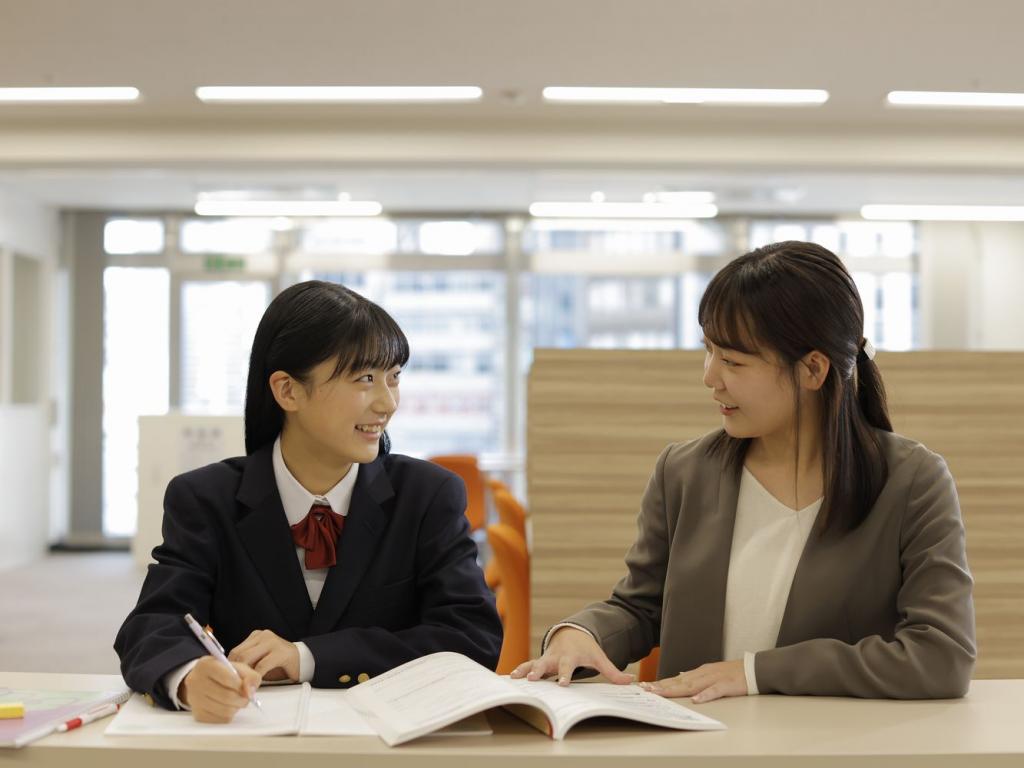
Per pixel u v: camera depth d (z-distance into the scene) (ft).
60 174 25.61
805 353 5.70
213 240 36.22
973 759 4.22
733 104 23.13
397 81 21.59
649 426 10.88
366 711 4.80
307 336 5.77
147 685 4.86
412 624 6.27
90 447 36.01
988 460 10.23
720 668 5.46
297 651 5.47
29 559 33.47
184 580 5.85
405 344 6.05
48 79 21.45
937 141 24.68
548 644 5.98
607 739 4.42
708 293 5.88
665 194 29.94
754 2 17.48
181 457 24.82
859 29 18.63
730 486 6.22
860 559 5.79
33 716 4.65
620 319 36.63
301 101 22.98
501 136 24.38
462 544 6.30
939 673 5.23
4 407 31.73
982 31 18.67
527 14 18.06
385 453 6.63
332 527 6.10
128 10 17.89
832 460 5.82
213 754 4.21
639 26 18.56
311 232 36.17
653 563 6.53
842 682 5.30
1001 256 34.78
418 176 25.93
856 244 35.70
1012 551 10.11
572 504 10.83
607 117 24.20
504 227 36.06
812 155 24.57
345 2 17.57
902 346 35.76
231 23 18.49
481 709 4.40
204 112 23.79
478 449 36.86
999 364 10.32
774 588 5.98
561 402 10.91
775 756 4.16
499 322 36.58
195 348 36.24
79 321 35.99
